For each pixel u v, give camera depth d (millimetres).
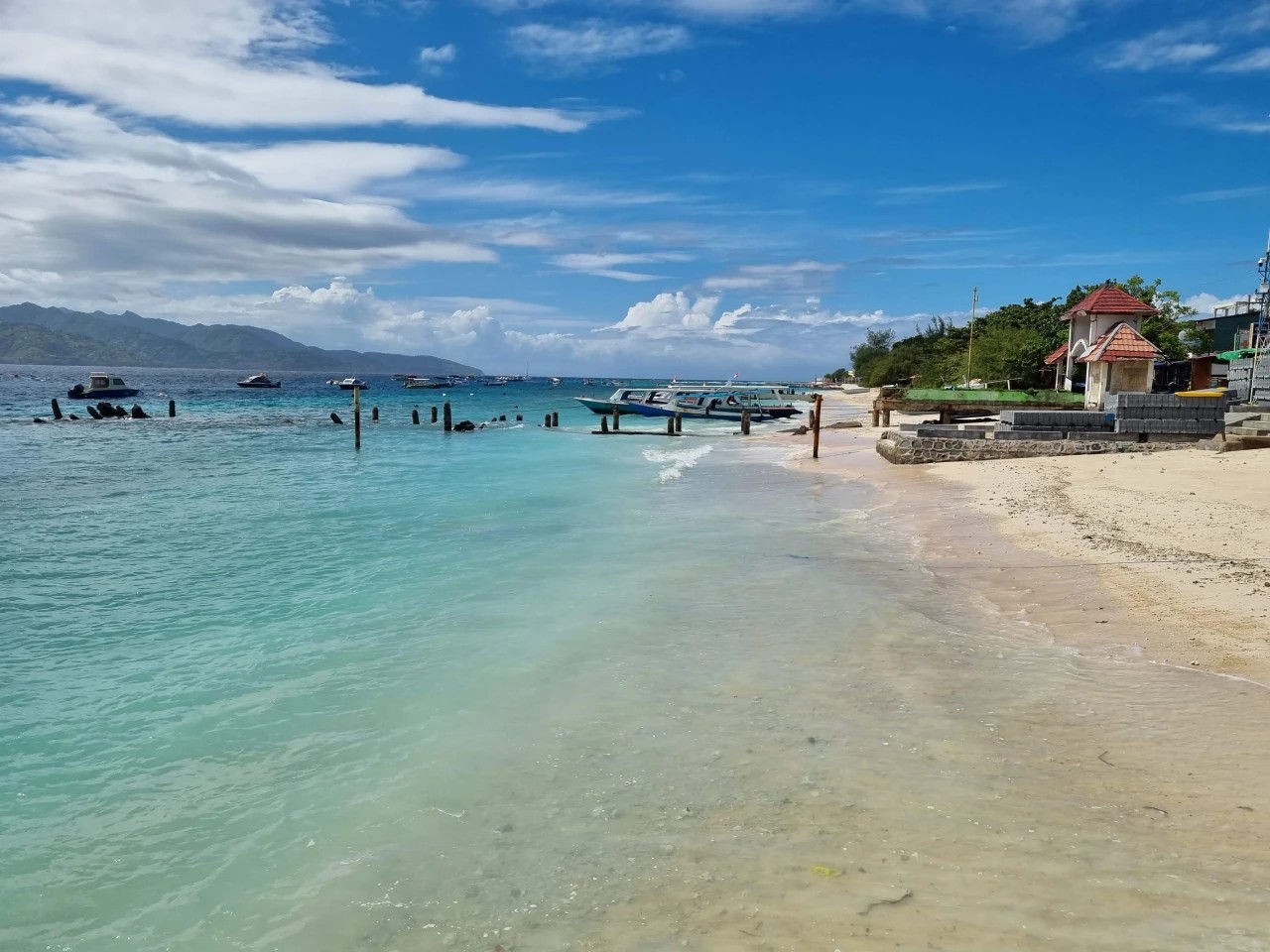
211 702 6348
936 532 12711
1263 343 29125
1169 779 4672
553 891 3818
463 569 10734
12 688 6676
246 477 21953
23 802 4867
